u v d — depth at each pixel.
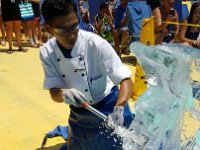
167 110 2.05
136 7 7.34
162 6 5.51
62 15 2.30
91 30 8.58
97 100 2.85
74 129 2.95
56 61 2.75
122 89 2.59
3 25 9.03
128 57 7.67
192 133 2.08
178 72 2.02
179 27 5.99
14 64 7.16
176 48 2.10
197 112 2.06
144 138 2.11
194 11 5.61
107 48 2.63
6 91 5.47
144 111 2.10
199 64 2.00
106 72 2.67
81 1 10.05
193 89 2.04
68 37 2.43
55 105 4.88
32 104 4.93
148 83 2.10
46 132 4.09
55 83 2.80
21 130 4.14
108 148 2.76
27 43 9.51
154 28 5.18
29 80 6.03
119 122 2.42
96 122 2.79
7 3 7.99
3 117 4.50
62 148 3.47
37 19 9.02
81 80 2.75
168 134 2.06
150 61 2.06
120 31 7.76
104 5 8.30
